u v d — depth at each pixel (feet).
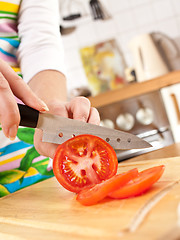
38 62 3.34
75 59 9.59
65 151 2.33
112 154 2.33
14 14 3.48
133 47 8.37
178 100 7.38
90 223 1.65
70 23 9.57
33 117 2.43
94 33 9.61
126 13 9.65
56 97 3.11
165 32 9.71
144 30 9.71
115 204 1.85
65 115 2.75
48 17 3.65
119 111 7.20
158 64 8.11
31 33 3.48
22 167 3.22
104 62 9.56
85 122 2.64
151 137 7.28
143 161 2.79
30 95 2.35
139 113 7.28
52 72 3.34
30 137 3.25
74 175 2.36
